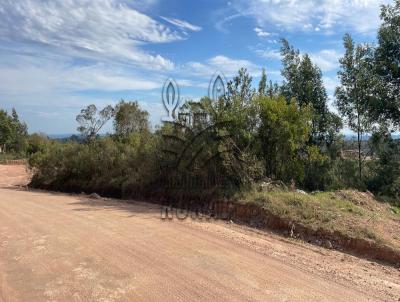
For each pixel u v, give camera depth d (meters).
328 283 5.75
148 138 16.89
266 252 7.28
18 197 16.06
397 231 8.34
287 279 5.86
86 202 14.12
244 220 10.20
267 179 12.70
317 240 8.16
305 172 15.91
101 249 7.30
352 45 18.06
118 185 17.08
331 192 12.83
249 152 12.93
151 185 14.84
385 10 17.48
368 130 18.42
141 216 10.84
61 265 6.38
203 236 8.40
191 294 5.23
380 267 6.67
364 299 5.21
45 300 5.01
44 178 23.34
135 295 5.18
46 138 61.03
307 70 18.75
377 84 17.58
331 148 18.72
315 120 17.81
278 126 13.53
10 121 62.41
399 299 5.26
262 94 14.49
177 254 7.02
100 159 19.20
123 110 28.77
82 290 5.34
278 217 9.29
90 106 26.98
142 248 7.39
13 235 8.47
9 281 5.68
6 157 55.81
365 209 10.62
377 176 17.09
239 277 5.88
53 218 10.48
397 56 17.27
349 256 7.26
